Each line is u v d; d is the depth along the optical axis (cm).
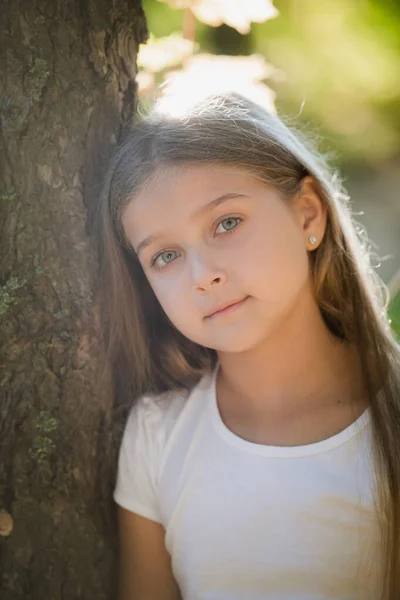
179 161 162
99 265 174
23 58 161
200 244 161
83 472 174
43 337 166
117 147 172
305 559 160
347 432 166
